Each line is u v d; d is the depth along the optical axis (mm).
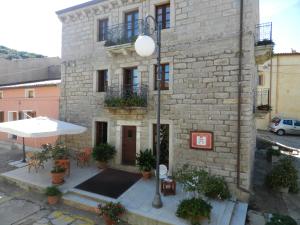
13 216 6953
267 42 8430
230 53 8133
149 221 6438
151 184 8805
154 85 9805
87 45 11656
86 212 7281
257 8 10070
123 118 10492
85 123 11734
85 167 10797
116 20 10758
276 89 22234
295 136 20781
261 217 6887
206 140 8508
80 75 11906
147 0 9875
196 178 7105
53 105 13086
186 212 6117
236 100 8031
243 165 7883
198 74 8703
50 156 10242
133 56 10227
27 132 8680
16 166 10953
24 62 21078
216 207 7012
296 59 21641
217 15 8359
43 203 7812
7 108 15945
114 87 10633
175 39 9172
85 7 11445
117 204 6812
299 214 7117
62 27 12531
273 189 8789
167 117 9344
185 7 8977
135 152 10438
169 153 9242
